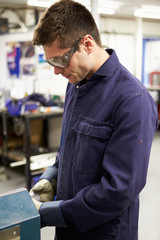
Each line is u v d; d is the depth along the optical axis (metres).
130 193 0.77
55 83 3.44
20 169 3.59
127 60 6.68
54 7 0.79
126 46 6.59
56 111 2.98
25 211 0.72
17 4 4.50
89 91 0.89
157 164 3.69
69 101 1.02
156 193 2.83
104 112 0.84
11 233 0.67
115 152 0.78
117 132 0.79
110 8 4.83
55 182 1.09
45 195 1.03
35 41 0.82
